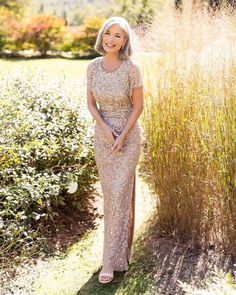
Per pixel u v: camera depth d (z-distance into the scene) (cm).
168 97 346
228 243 341
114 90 302
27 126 387
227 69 329
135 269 327
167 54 349
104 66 306
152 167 358
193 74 342
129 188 315
